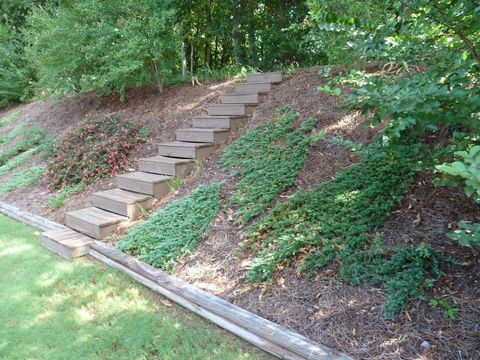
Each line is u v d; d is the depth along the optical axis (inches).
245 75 271.6
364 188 124.2
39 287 130.4
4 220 213.6
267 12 357.1
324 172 143.0
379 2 84.0
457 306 85.7
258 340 94.4
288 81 227.0
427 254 95.9
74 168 233.9
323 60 304.3
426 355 78.9
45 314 114.2
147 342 98.7
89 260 152.6
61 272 141.3
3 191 253.1
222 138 202.8
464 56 74.7
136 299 120.8
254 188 149.1
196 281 121.0
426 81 71.3
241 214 140.3
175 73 322.7
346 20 81.1
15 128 372.8
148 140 241.1
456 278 91.6
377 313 90.0
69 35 272.1
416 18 73.6
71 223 177.8
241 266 119.3
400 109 59.7
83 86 295.9
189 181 180.9
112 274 137.9
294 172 147.9
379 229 110.9
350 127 158.2
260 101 220.1
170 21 280.4
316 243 112.8
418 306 88.1
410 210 112.3
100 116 269.1
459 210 106.5
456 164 40.9
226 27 354.9
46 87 315.9
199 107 249.9
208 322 107.4
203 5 358.0
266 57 341.1
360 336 86.7
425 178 119.1
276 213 131.4
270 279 109.6
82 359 93.9
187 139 212.2
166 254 134.8
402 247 102.7
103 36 267.4
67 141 257.1
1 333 105.5
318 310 96.3
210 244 134.6
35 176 256.8
